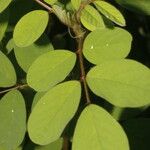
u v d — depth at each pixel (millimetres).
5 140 399
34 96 415
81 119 367
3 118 404
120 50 396
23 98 410
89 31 411
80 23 403
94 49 399
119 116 436
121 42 398
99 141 357
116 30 401
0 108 407
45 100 379
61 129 371
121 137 357
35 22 408
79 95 379
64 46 479
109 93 376
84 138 360
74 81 385
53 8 411
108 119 365
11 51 441
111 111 434
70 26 404
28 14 410
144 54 546
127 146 354
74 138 361
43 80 390
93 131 362
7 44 443
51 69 394
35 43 427
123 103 370
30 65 420
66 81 392
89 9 401
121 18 401
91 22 399
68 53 399
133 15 542
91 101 415
